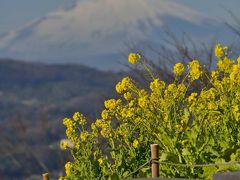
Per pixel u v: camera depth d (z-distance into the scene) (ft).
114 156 41.22
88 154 42.22
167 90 39.29
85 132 42.47
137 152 40.70
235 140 38.50
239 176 31.99
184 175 37.78
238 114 38.09
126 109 40.47
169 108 39.22
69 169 42.32
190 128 39.34
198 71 39.24
